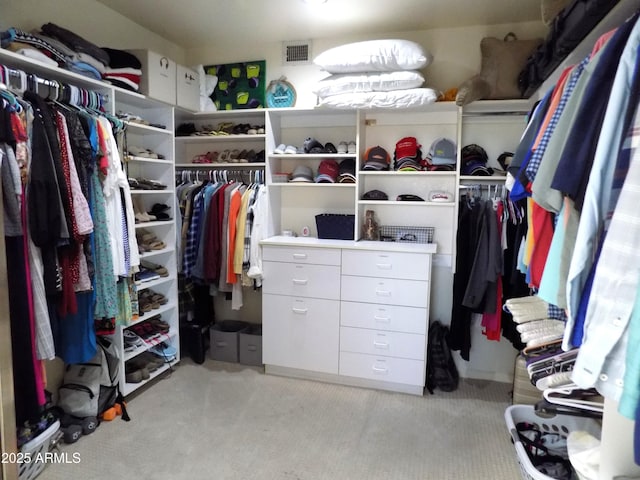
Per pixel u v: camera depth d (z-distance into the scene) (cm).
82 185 195
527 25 268
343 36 296
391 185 296
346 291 267
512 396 256
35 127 172
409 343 259
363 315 265
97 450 203
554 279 113
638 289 73
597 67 98
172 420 231
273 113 295
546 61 181
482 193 274
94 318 210
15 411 170
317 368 279
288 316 281
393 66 247
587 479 118
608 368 82
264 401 253
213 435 217
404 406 248
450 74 280
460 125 258
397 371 263
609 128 90
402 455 202
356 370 271
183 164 313
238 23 276
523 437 188
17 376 170
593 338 85
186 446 207
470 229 259
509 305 182
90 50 216
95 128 202
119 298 229
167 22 276
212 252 282
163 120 279
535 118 142
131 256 224
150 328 281
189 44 318
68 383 228
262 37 300
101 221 206
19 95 181
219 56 323
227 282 283
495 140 277
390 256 255
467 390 270
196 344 308
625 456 102
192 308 322
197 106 300
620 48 96
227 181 308
